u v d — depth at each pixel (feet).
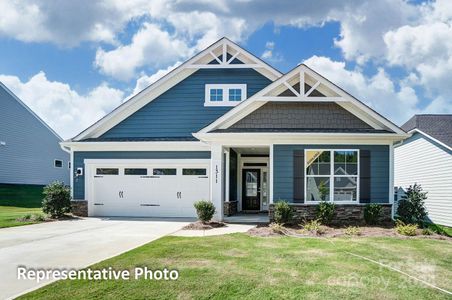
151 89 57.31
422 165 61.46
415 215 44.80
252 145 47.03
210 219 44.96
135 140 55.83
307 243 32.45
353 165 45.60
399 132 45.11
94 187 56.24
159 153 55.16
